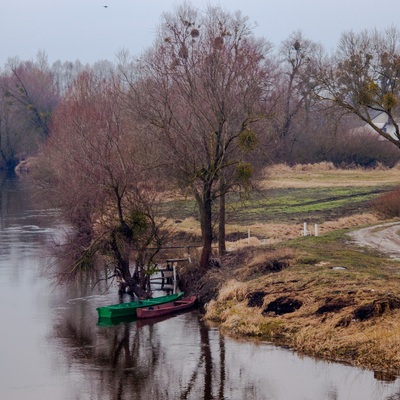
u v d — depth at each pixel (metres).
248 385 30.05
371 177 106.31
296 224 67.44
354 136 117.56
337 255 47.28
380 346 31.72
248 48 49.25
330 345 33.03
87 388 30.36
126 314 41.38
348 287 37.78
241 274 44.78
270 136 53.69
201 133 45.44
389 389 28.75
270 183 82.94
